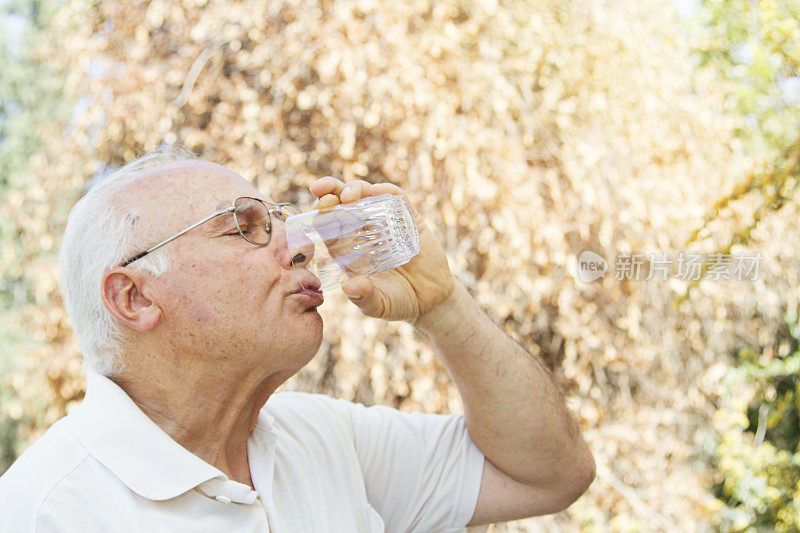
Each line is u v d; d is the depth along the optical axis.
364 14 3.38
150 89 3.49
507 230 3.25
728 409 3.98
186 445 1.16
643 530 3.58
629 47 3.63
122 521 1.02
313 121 3.38
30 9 5.60
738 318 3.88
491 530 3.38
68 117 4.02
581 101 3.55
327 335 3.21
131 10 3.60
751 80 3.95
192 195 1.16
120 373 1.15
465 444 1.47
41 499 1.01
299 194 3.43
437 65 3.30
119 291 1.13
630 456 3.69
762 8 3.65
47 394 3.78
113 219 1.14
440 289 1.32
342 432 1.39
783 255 3.54
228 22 3.46
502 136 3.34
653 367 3.73
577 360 3.61
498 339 1.39
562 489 1.46
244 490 1.11
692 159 3.67
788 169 3.10
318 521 1.22
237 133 3.33
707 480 4.08
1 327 4.37
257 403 1.22
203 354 1.12
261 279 1.13
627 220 3.39
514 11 3.47
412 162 3.32
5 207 3.99
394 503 1.44
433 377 3.26
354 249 1.24
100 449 1.05
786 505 3.91
